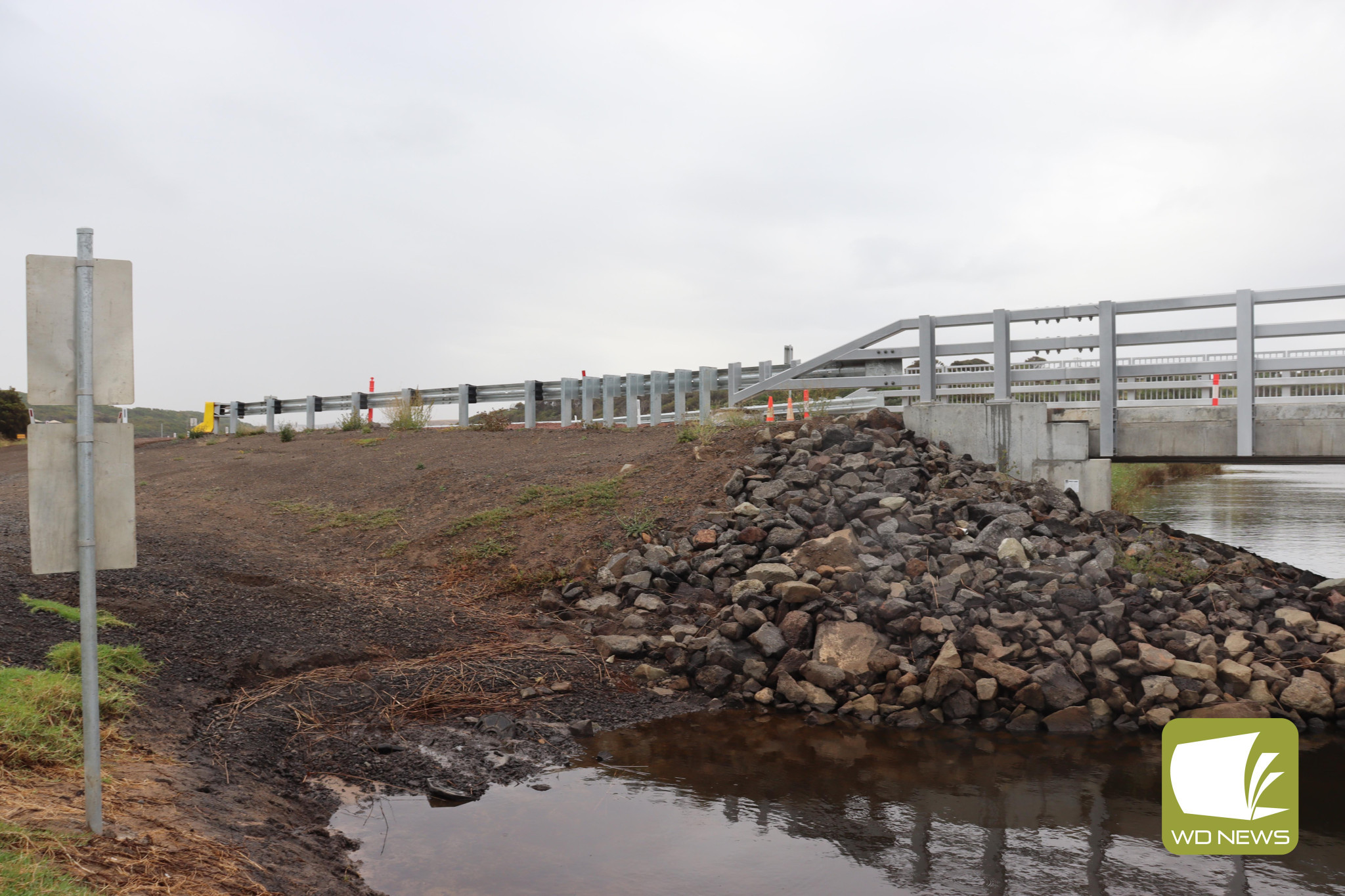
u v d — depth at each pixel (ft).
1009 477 45.85
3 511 45.27
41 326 12.74
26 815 12.99
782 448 47.91
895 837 18.58
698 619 33.22
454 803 19.60
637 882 16.25
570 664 30.01
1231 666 29.09
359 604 33.78
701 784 21.54
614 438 60.64
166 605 28.94
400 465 59.47
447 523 45.11
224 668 25.39
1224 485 150.00
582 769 22.39
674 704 28.35
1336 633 31.96
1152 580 36.01
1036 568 35.01
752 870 16.84
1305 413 42.04
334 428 88.69
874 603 31.45
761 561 36.50
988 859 17.54
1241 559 41.96
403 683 26.86
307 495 54.80
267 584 34.32
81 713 18.28
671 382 69.41
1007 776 22.66
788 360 63.05
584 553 39.34
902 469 43.80
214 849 13.97
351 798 19.33
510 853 17.21
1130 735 26.61
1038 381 50.93
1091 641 30.07
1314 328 41.39
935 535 37.65
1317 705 27.81
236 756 19.94
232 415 104.17
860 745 25.12
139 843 13.05
